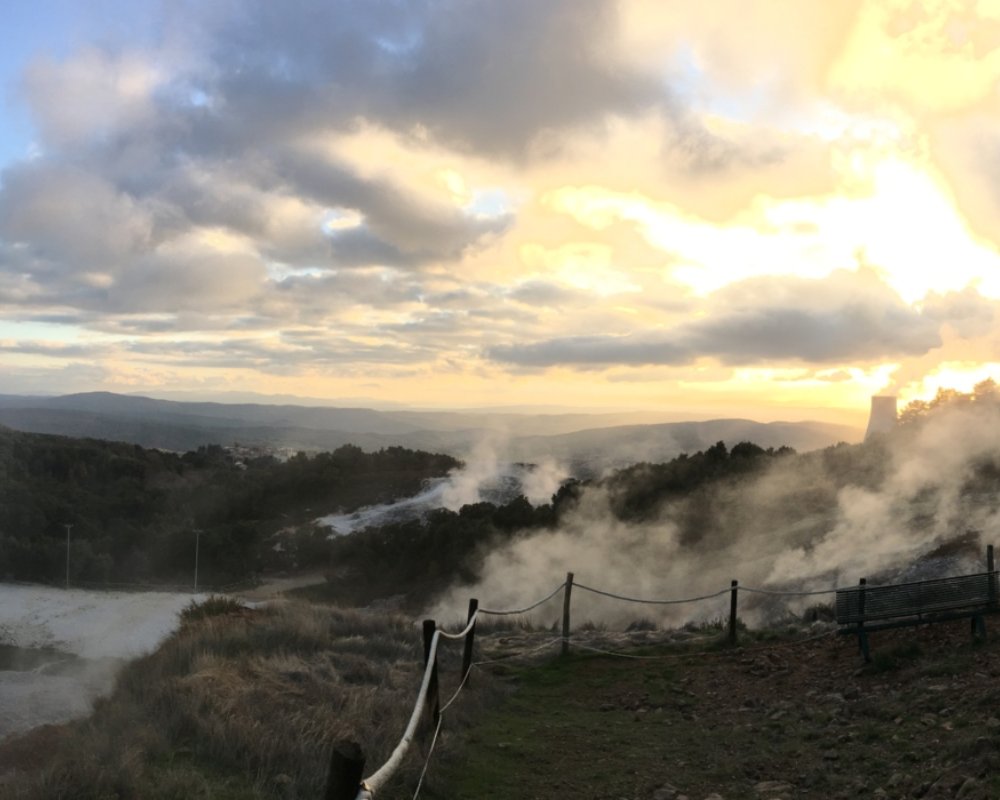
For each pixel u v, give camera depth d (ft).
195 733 23.71
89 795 18.17
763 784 23.70
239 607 57.36
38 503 322.96
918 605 35.73
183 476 411.75
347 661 38.91
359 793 12.73
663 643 45.80
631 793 24.00
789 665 37.76
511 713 34.14
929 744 24.00
